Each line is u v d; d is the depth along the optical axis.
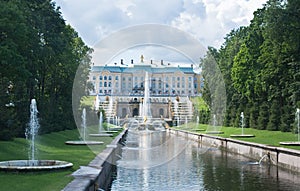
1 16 27.67
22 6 32.59
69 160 20.05
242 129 50.91
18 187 12.98
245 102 59.03
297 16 37.91
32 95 37.94
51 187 12.97
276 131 46.66
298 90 40.78
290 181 21.34
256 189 19.00
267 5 39.78
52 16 40.41
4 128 26.70
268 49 45.19
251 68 53.25
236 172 24.47
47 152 24.06
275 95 46.53
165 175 21.48
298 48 39.56
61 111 47.66
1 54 26.66
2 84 31.03
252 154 31.94
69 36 49.12
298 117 40.41
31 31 33.09
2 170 15.62
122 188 18.25
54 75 47.38
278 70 43.97
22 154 22.50
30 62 33.72
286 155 25.89
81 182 13.60
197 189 18.61
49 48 37.53
